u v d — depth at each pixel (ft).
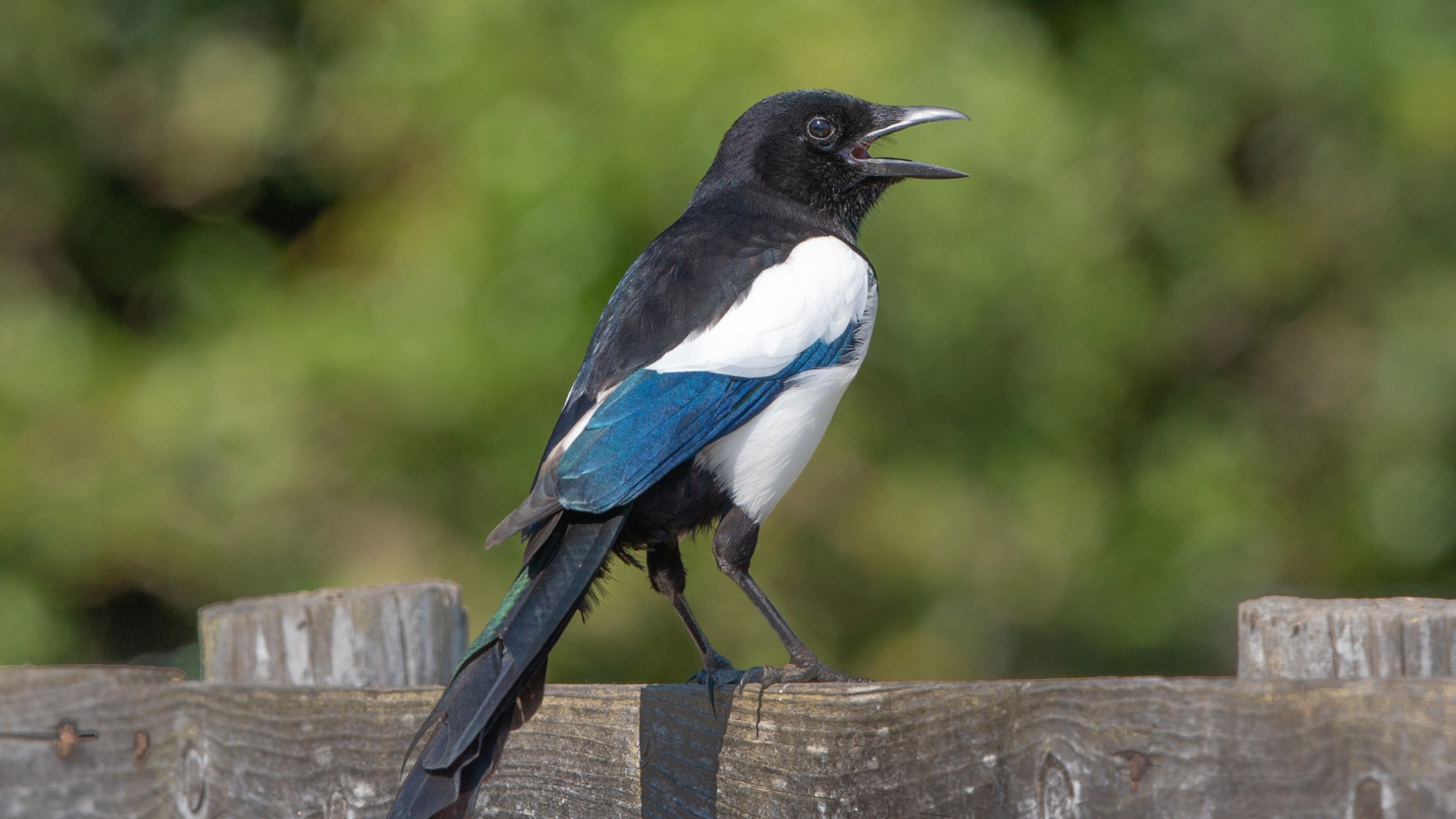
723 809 15.20
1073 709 13.33
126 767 16.83
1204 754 12.78
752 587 19.74
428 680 18.95
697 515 19.75
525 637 14.93
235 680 18.76
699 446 19.29
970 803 13.79
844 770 14.38
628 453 18.63
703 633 20.16
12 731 16.69
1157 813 12.94
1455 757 11.86
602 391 19.30
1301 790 12.43
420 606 19.02
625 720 16.14
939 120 23.93
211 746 16.79
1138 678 13.17
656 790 15.79
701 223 22.38
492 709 14.11
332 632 18.81
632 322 20.07
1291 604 14.53
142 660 50.37
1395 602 14.51
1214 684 12.80
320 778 16.47
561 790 16.51
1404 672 13.92
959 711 13.91
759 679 18.84
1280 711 12.53
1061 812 13.33
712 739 15.34
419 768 13.75
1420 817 11.96
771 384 19.93
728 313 20.20
